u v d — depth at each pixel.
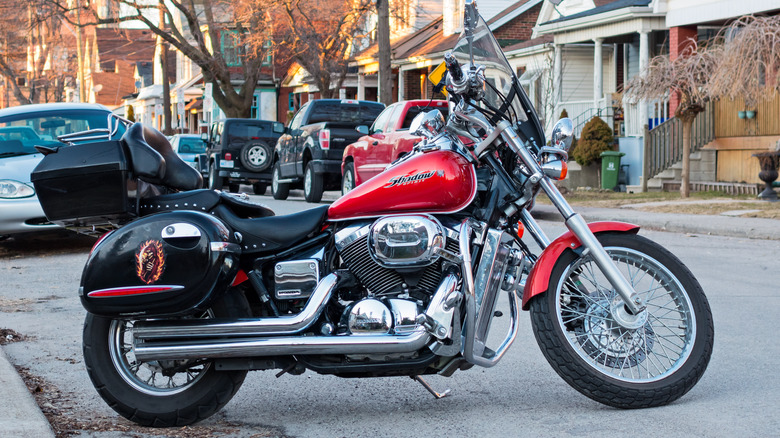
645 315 4.89
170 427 4.76
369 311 4.55
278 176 22.55
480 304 4.71
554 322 4.83
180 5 39.19
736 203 17.14
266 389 5.55
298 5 32.53
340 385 5.62
